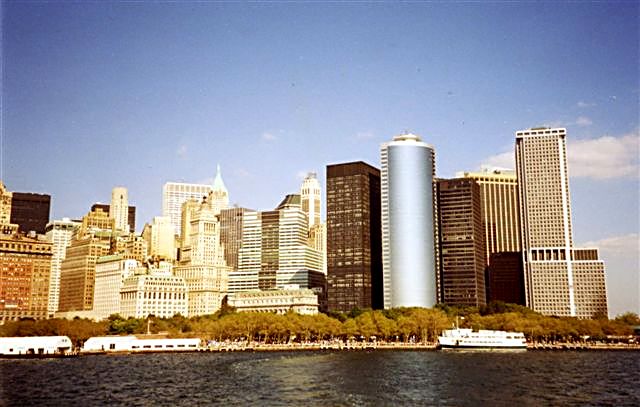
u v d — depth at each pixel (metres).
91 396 185.75
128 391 195.75
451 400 177.00
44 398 182.50
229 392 191.38
